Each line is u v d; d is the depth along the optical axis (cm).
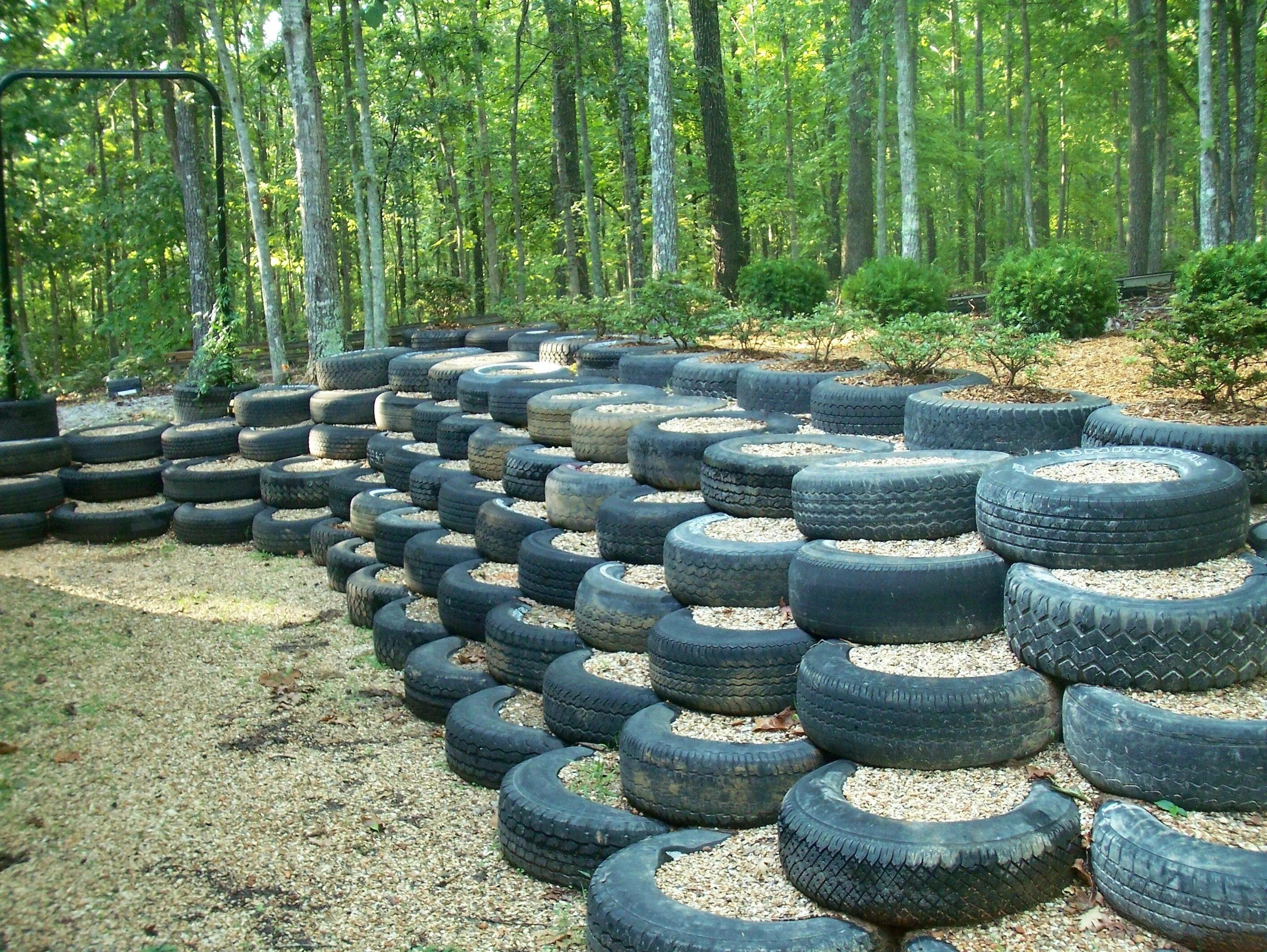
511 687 715
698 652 562
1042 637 470
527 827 540
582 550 750
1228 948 375
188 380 1805
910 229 1781
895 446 708
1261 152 2678
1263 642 441
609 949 436
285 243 3425
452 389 1207
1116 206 3759
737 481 666
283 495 1227
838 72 2388
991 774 464
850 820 432
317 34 2642
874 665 502
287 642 920
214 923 506
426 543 901
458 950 479
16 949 484
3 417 1404
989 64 3666
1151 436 571
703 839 499
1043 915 413
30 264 3155
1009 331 748
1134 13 2402
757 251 4144
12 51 2164
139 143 3131
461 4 2695
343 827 600
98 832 594
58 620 965
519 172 2925
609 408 873
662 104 1752
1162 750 416
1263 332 608
